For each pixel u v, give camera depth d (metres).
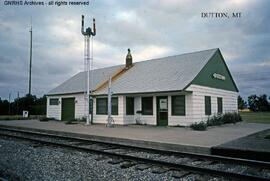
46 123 22.67
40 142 11.55
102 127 18.38
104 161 7.97
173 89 17.41
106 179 6.18
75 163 7.71
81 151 9.59
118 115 20.81
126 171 6.86
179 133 13.92
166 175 6.51
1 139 13.08
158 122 19.66
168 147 10.29
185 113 18.02
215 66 21.67
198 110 18.38
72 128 17.58
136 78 22.45
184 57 23.00
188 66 20.64
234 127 18.11
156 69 22.84
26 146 10.74
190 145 9.66
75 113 25.17
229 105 23.83
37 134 14.91
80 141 12.34
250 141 10.15
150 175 6.49
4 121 25.72
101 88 23.44
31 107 41.34
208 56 21.08
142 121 20.61
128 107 20.94
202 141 10.65
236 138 11.53
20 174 6.51
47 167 7.24
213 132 14.40
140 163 7.60
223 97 22.69
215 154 8.98
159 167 7.18
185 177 6.33
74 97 25.44
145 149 9.54
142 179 6.19
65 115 26.47
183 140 11.02
